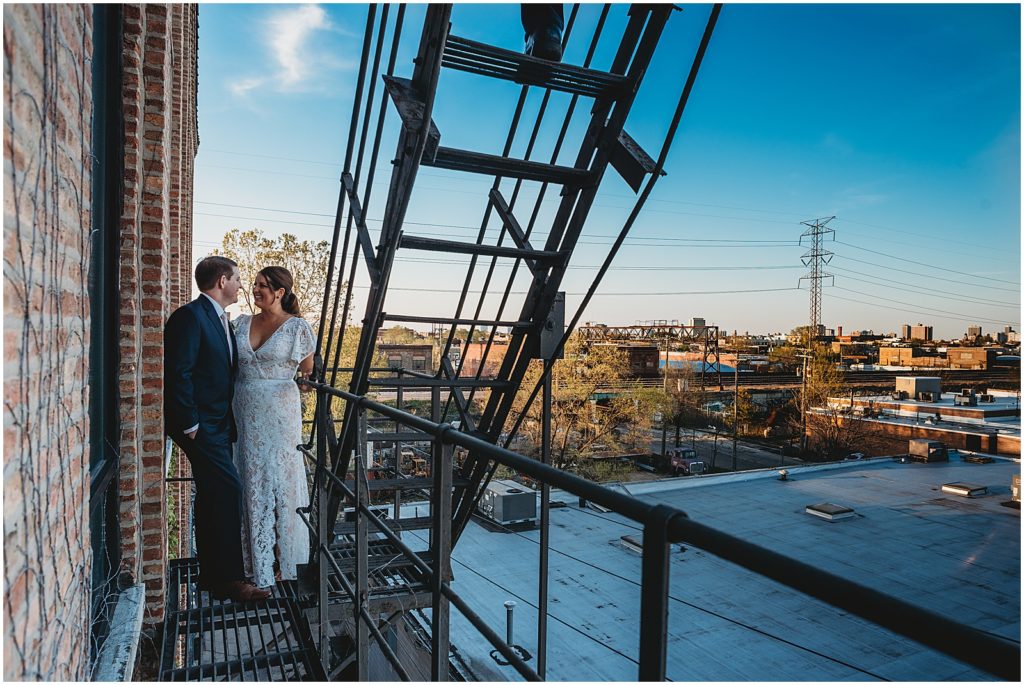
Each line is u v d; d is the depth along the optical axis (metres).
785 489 29.39
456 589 16.45
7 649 1.01
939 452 37.69
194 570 4.44
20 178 1.07
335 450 3.23
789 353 80.19
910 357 122.69
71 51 1.43
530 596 16.03
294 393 3.70
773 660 13.30
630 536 20.70
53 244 1.29
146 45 3.78
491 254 2.96
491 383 3.60
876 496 28.11
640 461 46.03
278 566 3.72
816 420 53.72
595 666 12.57
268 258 23.50
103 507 2.93
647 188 2.81
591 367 36.19
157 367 3.70
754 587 17.02
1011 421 51.53
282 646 3.41
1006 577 18.61
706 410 62.38
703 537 0.74
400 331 56.81
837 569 19.38
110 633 2.80
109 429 3.11
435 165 2.68
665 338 67.75
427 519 3.76
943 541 21.89
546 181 3.02
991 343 179.25
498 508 21.92
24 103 1.09
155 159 3.77
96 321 2.87
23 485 1.10
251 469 3.57
